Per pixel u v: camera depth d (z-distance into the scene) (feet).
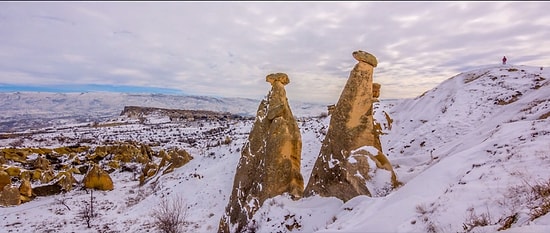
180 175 126.31
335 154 49.34
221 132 307.58
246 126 322.96
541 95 77.25
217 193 96.89
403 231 27.63
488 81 112.06
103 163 191.11
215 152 136.98
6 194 115.44
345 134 49.24
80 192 134.10
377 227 30.25
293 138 54.39
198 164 131.13
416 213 29.86
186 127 397.60
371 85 50.98
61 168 179.22
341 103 51.01
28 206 115.24
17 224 95.86
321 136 116.06
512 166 31.86
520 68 115.85
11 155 187.11
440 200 29.89
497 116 81.71
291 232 44.52
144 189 130.93
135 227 84.84
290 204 49.57
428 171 40.06
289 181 52.90
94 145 248.52
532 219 19.90
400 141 99.96
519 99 88.53
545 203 21.42
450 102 109.19
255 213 51.34
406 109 132.36
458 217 25.67
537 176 27.89
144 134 338.75
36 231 88.43
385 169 47.57
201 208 90.79
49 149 217.36
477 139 61.36
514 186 27.17
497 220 22.94
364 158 47.55
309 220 44.86
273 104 56.39
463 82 120.37
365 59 50.65
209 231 73.41
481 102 99.30
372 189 45.11
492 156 37.27
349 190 45.91
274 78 58.08
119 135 331.98
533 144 36.17
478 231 21.76
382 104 158.51
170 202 98.07
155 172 149.59
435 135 91.04
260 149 57.57
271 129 54.19
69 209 109.91
